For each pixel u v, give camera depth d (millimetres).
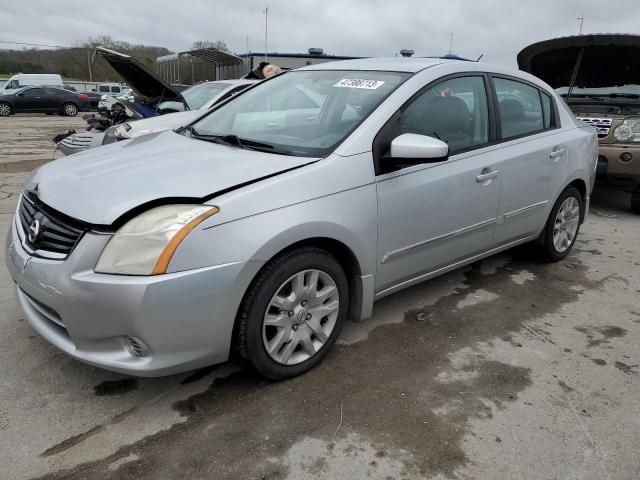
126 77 7750
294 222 2381
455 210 3215
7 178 7590
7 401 2404
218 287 2207
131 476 2020
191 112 6672
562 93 7387
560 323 3398
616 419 2459
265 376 2539
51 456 2100
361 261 2756
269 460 2123
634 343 3178
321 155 2676
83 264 2145
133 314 2096
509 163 3549
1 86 43781
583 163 4309
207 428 2287
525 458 2195
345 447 2207
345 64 3582
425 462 2148
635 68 6465
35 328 2475
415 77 3104
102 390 2510
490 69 3609
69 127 17328
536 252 4387
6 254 2621
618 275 4270
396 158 2719
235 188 2342
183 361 2250
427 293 3764
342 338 3080
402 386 2641
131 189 2324
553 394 2631
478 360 2912
